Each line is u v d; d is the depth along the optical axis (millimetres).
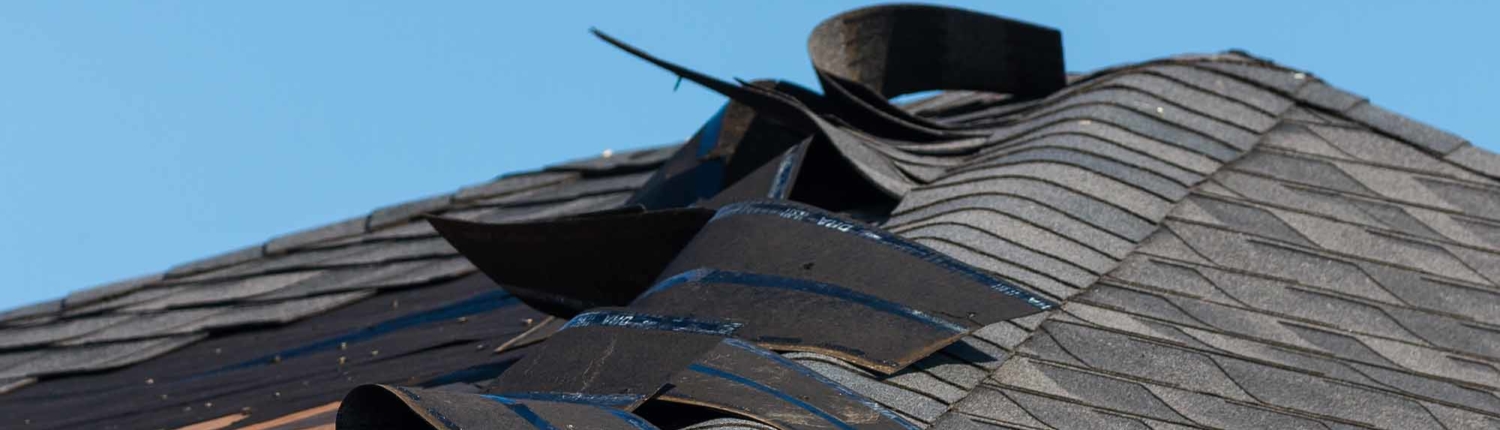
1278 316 10781
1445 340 10883
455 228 11156
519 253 11133
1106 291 10578
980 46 15195
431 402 7238
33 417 16281
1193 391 9562
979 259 10602
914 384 8805
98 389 17031
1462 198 12789
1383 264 11727
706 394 8078
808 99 14062
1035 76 15242
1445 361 10586
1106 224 11453
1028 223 11211
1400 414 9758
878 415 8219
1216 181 12484
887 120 13820
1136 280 10820
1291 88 14070
